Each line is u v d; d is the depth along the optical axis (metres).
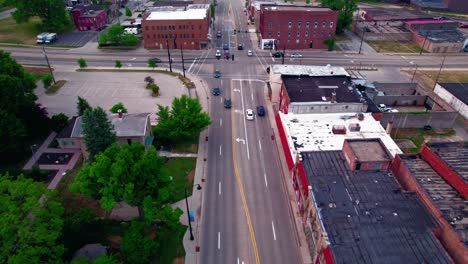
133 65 98.94
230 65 100.38
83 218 42.53
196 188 53.81
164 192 42.41
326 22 109.75
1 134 55.03
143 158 41.97
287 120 60.97
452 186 41.84
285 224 47.84
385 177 45.31
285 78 75.06
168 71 95.25
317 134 57.16
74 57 103.44
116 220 46.72
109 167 40.81
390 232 36.88
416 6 168.25
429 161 45.72
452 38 118.56
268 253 43.66
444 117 70.62
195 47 111.81
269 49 113.44
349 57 108.56
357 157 46.41
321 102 65.19
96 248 41.81
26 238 34.12
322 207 40.09
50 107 75.69
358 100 66.56
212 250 43.88
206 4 134.38
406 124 71.12
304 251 43.94
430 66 103.94
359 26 132.00
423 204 40.53
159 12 118.31
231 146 64.12
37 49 108.12
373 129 59.34
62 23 120.62
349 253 34.44
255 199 51.97
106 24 133.00
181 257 42.78
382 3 179.38
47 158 59.84
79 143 62.06
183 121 61.78
